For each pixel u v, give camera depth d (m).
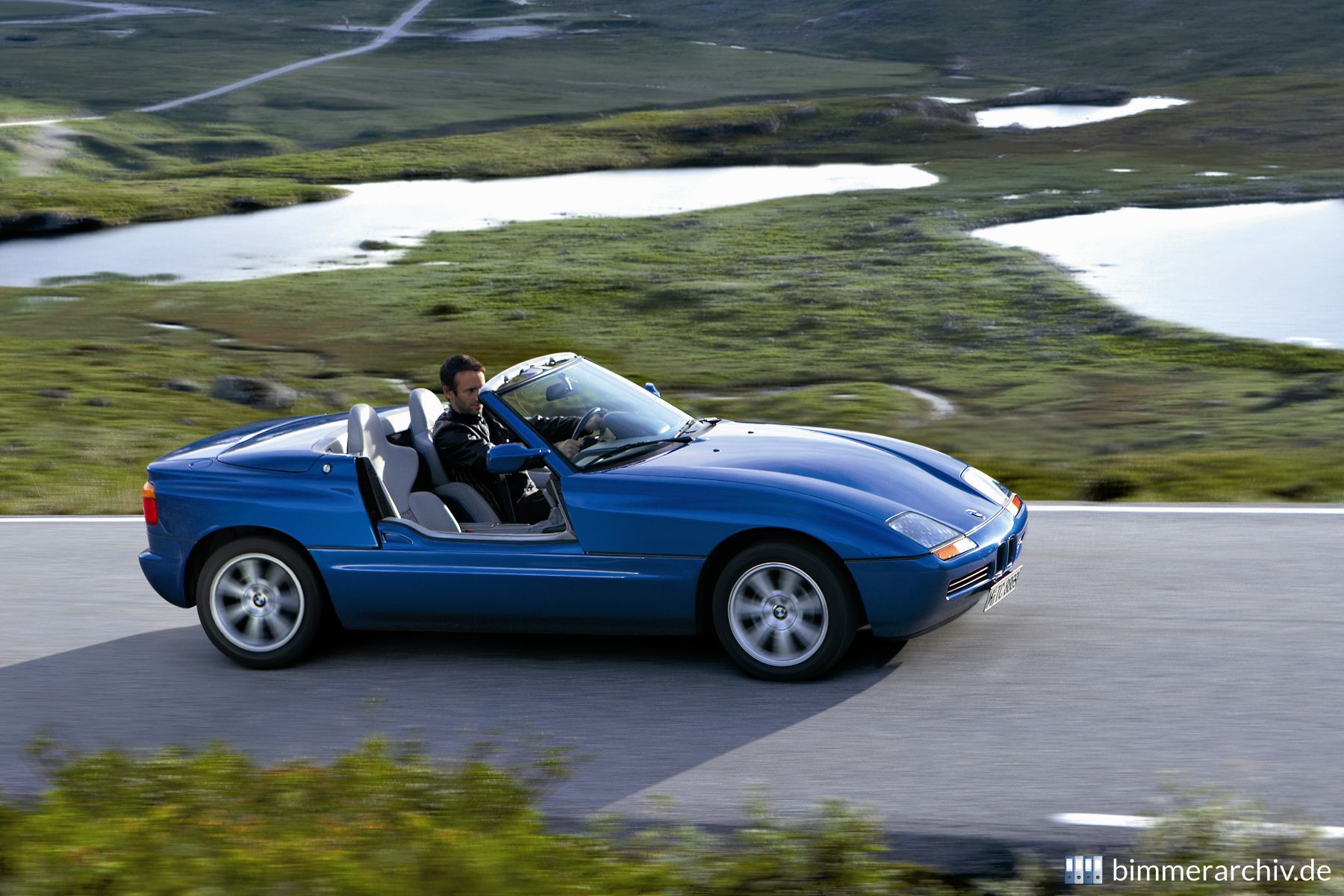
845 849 4.50
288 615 7.18
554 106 153.88
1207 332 27.38
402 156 96.25
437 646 7.44
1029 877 4.45
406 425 7.75
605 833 4.77
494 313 34.81
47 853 4.30
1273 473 12.91
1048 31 196.62
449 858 4.16
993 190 61.50
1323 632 6.88
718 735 5.91
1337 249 39.91
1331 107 94.88
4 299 40.22
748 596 6.48
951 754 5.54
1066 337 28.05
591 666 6.93
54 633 8.08
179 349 29.77
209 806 4.71
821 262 41.69
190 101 161.75
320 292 39.25
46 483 14.85
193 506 7.27
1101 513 10.05
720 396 23.47
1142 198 56.91
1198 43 170.38
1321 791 4.98
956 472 7.12
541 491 7.46
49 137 136.75
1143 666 6.48
